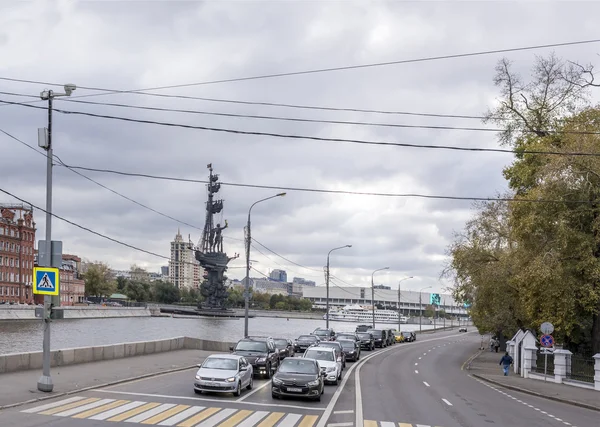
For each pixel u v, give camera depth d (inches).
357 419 746.8
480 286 1834.4
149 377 1095.6
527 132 1752.0
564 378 1396.4
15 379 910.4
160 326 4569.4
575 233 1300.4
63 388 866.8
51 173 875.4
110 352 1320.1
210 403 815.7
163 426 631.2
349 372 1536.7
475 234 1850.4
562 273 1314.0
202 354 1626.5
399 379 1409.9
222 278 6663.4
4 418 641.6
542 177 1379.2
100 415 681.0
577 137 1336.1
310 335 2253.9
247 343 1279.5
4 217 5305.1
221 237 6579.7
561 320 1355.8
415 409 872.9
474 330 6604.3
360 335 2748.5
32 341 2837.1
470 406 946.1
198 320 5826.8
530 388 1279.5
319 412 798.5
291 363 962.1
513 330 2055.9
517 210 1417.3
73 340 2989.7
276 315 7180.1
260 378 1222.3
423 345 3358.8
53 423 620.4
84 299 7175.2
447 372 1731.1
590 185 1280.8
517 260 1520.7
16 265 5364.2
